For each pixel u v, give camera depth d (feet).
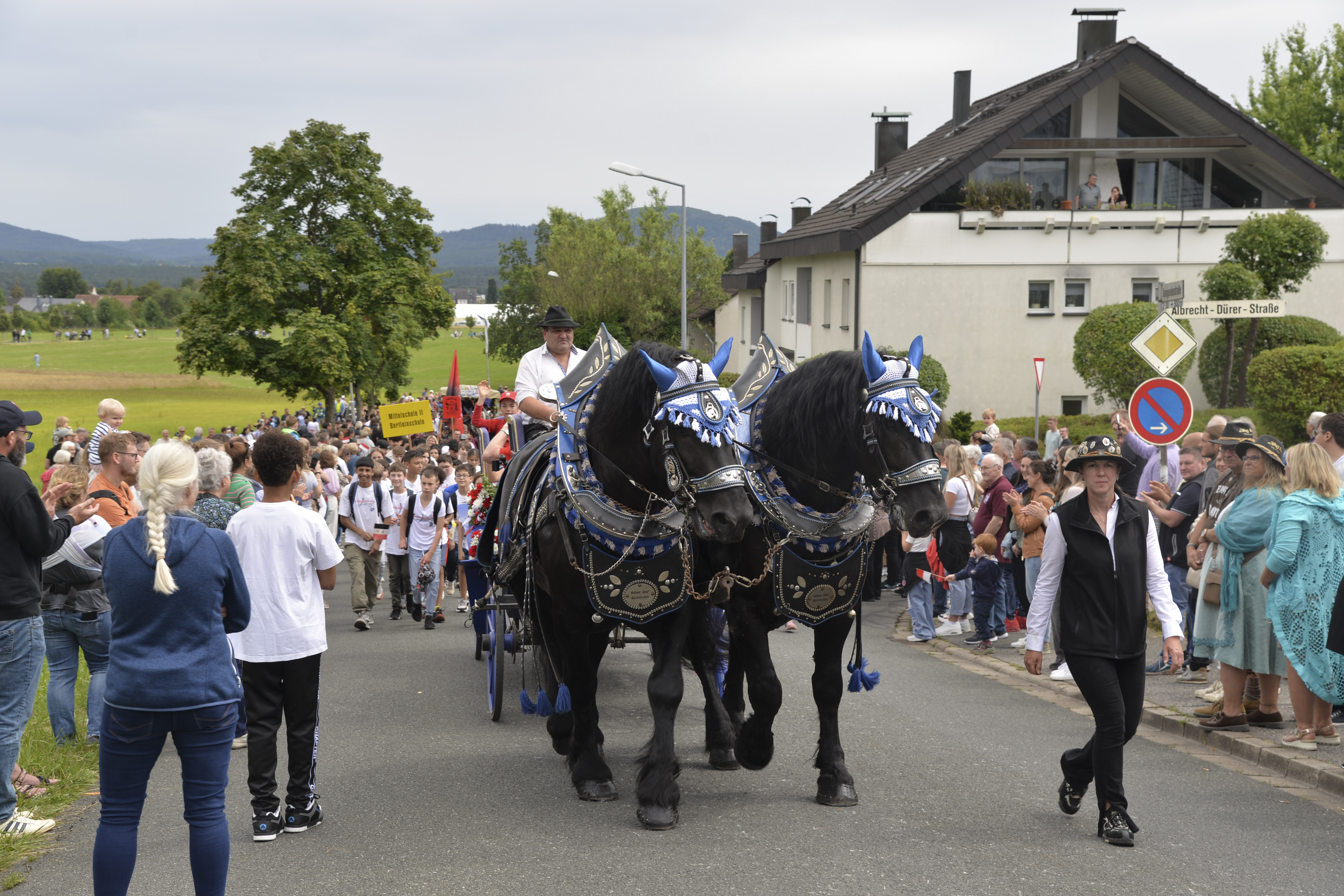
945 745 23.07
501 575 22.07
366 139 136.77
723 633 23.20
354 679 31.24
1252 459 22.80
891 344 96.27
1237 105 153.07
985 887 15.08
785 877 15.44
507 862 16.15
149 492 13.75
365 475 41.98
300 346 126.82
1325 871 15.79
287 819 17.70
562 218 198.80
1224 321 88.22
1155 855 16.39
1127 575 17.11
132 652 13.53
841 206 120.98
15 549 17.89
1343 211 98.02
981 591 35.06
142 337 601.21
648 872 15.64
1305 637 21.21
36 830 17.98
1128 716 17.35
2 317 645.51
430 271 140.26
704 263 181.16
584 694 19.21
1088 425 83.76
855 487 17.72
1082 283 97.91
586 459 17.95
